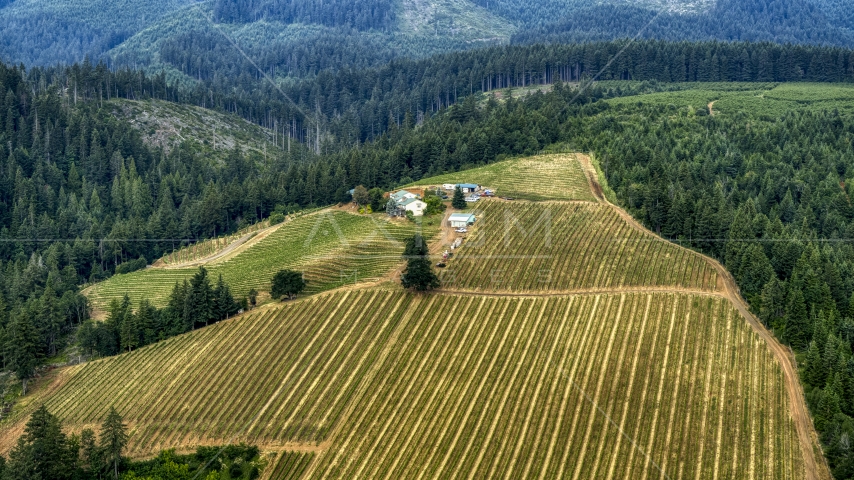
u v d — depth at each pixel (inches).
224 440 5196.9
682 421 5024.6
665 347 5639.8
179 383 5728.3
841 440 4598.9
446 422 5113.2
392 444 4995.1
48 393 5900.6
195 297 6323.8
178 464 5039.4
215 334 6186.0
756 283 6181.1
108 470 5049.2
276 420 5300.2
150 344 6264.8
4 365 6176.2
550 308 6077.8
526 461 4788.4
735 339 5713.6
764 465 4677.7
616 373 5418.3
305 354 5831.7
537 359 5580.7
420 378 5502.0
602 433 4953.3
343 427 5182.1
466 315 6058.1
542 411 5142.7
